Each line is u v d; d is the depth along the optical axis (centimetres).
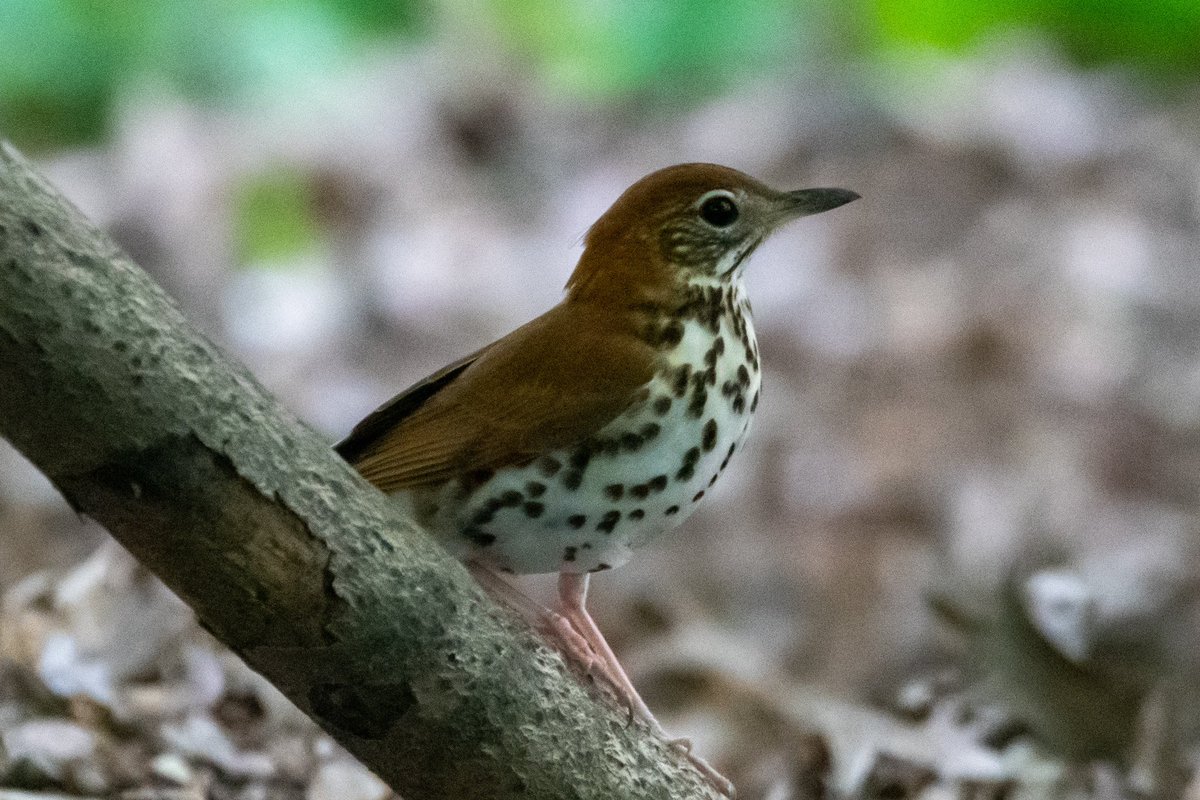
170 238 1934
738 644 1034
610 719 596
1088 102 2102
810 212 707
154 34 2166
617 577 1280
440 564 542
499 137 2141
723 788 664
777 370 1639
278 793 795
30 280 459
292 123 2131
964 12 2223
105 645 894
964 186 1922
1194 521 1354
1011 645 937
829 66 2266
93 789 748
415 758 554
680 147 2086
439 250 1872
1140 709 913
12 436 482
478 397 653
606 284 674
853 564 1252
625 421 641
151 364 477
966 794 855
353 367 1691
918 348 1645
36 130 2145
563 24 2311
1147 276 1744
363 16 2275
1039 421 1515
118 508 491
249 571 505
